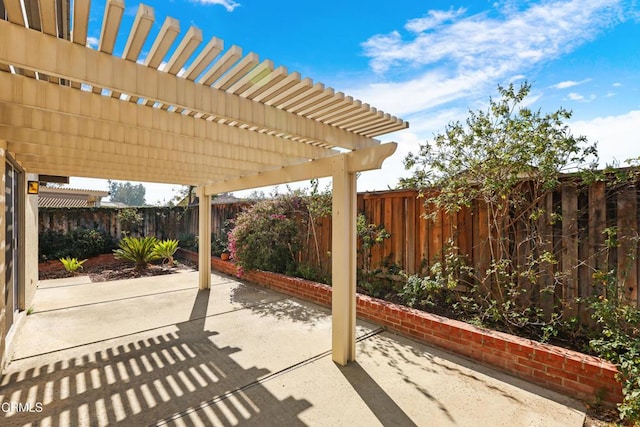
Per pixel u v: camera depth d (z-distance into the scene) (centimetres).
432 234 502
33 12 210
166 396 298
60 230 1036
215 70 234
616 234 332
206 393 303
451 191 439
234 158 433
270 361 367
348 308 369
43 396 296
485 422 262
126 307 571
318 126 336
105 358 373
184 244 1156
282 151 394
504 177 397
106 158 463
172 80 237
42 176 742
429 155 477
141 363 361
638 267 322
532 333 380
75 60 197
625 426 255
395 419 266
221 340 426
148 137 380
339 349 363
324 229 692
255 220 759
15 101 245
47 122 324
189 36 196
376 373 340
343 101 287
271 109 297
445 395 300
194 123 329
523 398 296
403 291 493
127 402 288
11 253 432
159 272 902
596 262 350
